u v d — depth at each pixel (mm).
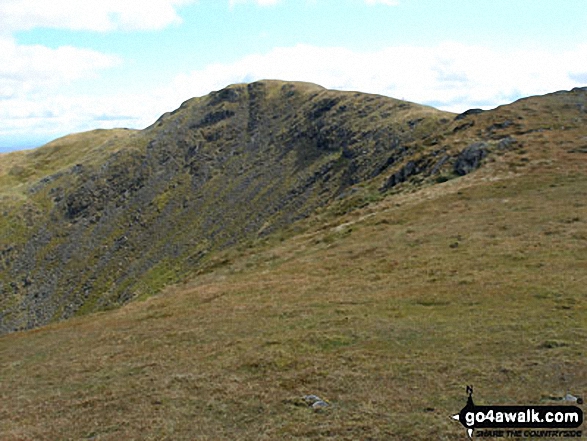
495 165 62281
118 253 189625
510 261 32250
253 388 19484
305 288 36000
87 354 29906
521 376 17156
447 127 95688
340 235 52438
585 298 24141
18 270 195000
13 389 25156
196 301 39875
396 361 19969
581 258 30469
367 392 17594
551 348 19188
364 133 182125
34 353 33750
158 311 39312
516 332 21219
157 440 16078
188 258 169375
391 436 14281
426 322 24219
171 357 25672
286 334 26031
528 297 25359
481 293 27078
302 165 195375
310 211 157625
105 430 17609
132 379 23109
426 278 32125
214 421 17078
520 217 42438
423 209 52906
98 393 21953
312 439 14742
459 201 52656
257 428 16062
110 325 38062
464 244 38375
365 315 26906
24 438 17906
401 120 175500
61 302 173000
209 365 23203
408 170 77562
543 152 63125
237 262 55969
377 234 48219
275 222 162625
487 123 83188
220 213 189375
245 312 32375
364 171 157750
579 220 38688
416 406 16016
